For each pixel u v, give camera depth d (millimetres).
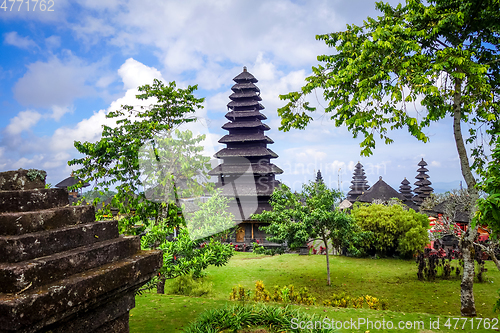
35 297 1984
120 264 2762
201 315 5609
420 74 7125
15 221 2346
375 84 7664
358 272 18078
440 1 8453
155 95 11805
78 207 2881
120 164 10984
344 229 15344
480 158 10078
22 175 2693
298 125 9961
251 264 20281
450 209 22609
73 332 2395
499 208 4590
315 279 16672
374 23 9281
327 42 9914
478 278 14922
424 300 12867
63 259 2369
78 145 12172
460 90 8883
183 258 7828
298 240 14977
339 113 9266
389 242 21109
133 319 7324
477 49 8852
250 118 29375
